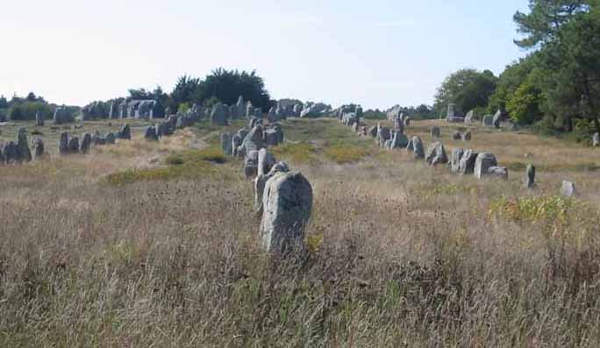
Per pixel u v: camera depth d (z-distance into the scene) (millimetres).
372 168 32281
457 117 93750
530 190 22953
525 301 6930
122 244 8766
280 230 8438
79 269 7277
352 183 21422
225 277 7223
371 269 7715
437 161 37656
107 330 5906
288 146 46219
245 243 8695
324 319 6594
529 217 13531
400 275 7652
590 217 13484
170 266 7703
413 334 6188
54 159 36125
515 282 7531
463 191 20953
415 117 111438
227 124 67500
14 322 6137
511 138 63938
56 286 6758
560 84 58812
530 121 78250
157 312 6285
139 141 50625
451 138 62688
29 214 11398
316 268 7688
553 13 61156
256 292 6938
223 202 13797
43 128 66625
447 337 6270
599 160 44188
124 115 85375
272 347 6004
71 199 16234
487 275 7570
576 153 49906
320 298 6828
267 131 48375
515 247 9297
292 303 6738
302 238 8508
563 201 15984
